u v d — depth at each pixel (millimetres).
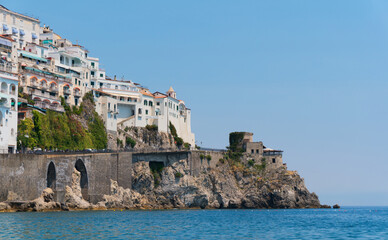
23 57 174375
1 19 180500
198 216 138875
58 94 172500
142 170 178500
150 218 123000
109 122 190000
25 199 126312
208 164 196375
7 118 138125
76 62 198250
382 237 91188
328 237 90438
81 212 134125
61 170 140875
